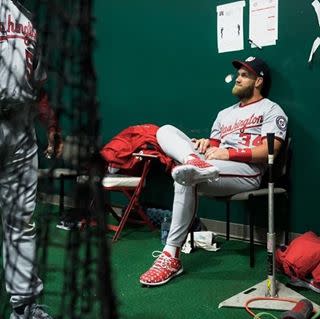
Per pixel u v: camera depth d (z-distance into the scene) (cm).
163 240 288
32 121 148
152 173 337
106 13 360
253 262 246
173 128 251
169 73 327
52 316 165
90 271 93
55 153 112
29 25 142
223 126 278
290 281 219
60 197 268
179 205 223
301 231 271
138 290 213
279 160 256
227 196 246
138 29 341
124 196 360
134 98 352
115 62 361
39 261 142
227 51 295
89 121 89
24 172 149
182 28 315
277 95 275
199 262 253
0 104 141
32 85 140
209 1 299
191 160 214
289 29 266
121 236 307
